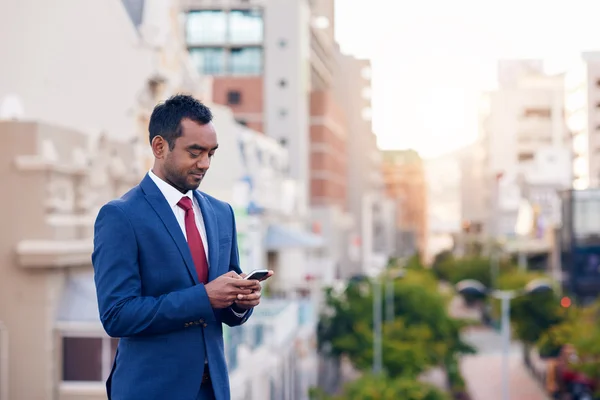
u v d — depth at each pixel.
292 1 58.59
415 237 164.25
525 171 92.69
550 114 100.19
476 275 85.50
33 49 22.72
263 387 23.95
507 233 96.75
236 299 4.63
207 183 29.95
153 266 4.71
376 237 109.44
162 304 4.54
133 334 4.57
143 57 23.83
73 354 16.47
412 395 30.05
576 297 57.62
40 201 16.11
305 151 59.78
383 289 46.50
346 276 72.75
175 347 4.68
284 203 42.47
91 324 16.41
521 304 49.59
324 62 79.50
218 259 4.92
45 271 16.12
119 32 23.59
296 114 58.06
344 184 78.31
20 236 16.09
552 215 74.56
